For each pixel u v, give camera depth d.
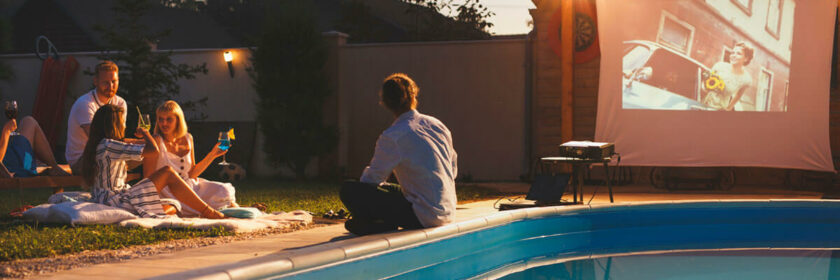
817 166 8.53
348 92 12.18
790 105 8.63
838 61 9.21
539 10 10.48
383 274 3.30
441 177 3.70
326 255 2.90
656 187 9.22
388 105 3.72
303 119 11.39
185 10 24.41
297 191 8.27
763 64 8.72
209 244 3.70
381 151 3.57
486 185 9.54
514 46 11.22
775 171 9.53
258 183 10.38
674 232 5.52
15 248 3.28
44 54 13.22
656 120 8.95
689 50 8.90
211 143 12.51
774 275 3.65
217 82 12.59
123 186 4.77
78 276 2.64
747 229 5.64
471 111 11.48
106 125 4.68
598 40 10.08
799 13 8.61
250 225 4.28
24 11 18.59
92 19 18.52
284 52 11.35
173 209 4.71
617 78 9.05
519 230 4.84
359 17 22.62
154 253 3.36
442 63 11.62
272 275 2.59
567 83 9.36
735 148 8.78
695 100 8.88
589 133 10.22
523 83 11.18
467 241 4.10
